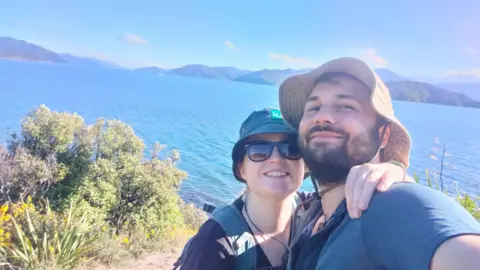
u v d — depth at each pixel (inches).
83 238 120.3
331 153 21.0
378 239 15.1
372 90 20.7
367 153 21.0
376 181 16.8
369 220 15.9
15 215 122.0
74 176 192.7
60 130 194.9
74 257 113.1
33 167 182.2
